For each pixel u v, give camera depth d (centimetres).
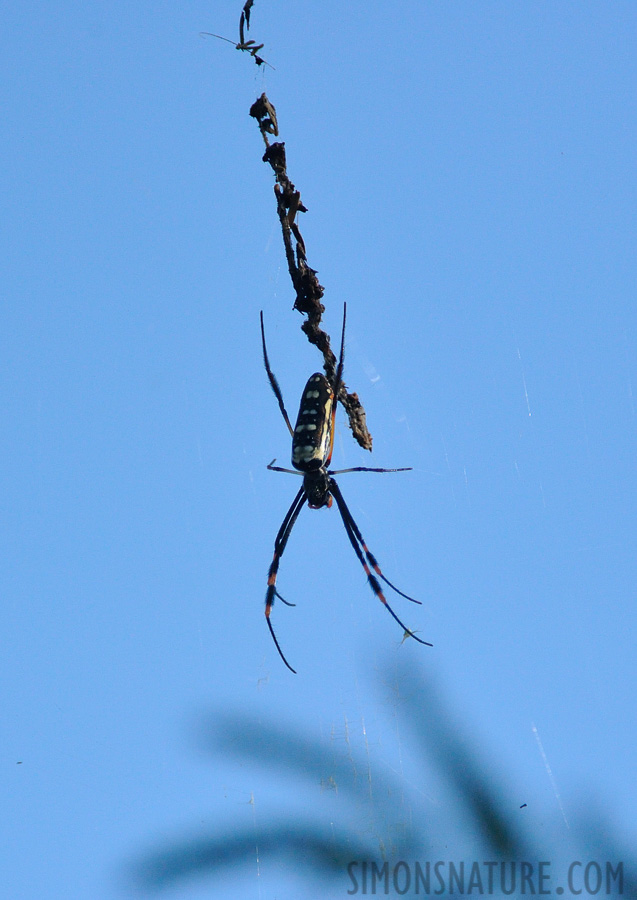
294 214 203
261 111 203
